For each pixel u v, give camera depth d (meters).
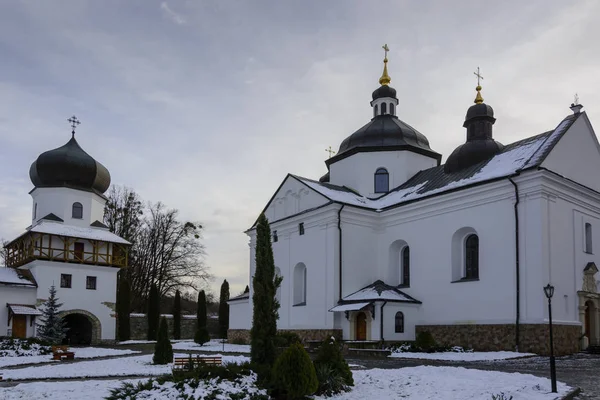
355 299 32.78
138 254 61.69
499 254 28.33
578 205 28.95
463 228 30.62
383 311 31.16
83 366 23.25
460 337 29.75
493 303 28.31
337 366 15.12
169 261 62.00
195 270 62.69
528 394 13.57
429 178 36.69
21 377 19.09
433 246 32.25
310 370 13.23
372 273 35.69
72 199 49.25
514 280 27.38
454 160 34.75
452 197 31.14
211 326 64.62
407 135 40.47
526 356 25.06
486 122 35.09
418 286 32.88
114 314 47.47
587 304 28.88
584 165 30.67
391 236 35.41
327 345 15.58
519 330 26.80
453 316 30.38
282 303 38.50
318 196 36.41
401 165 39.47
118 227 61.84
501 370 19.59
